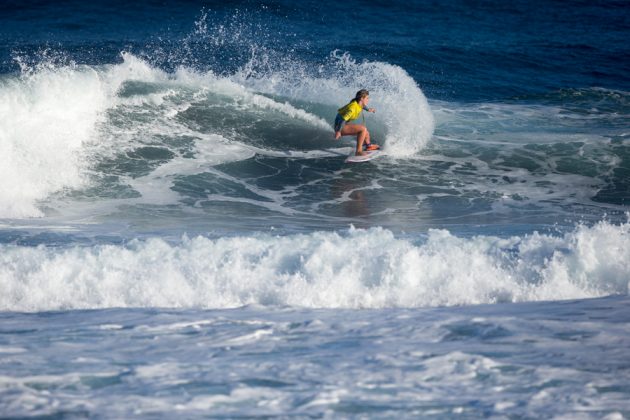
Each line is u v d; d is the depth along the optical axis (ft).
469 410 46.01
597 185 160.45
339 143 185.78
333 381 51.55
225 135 183.21
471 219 133.49
